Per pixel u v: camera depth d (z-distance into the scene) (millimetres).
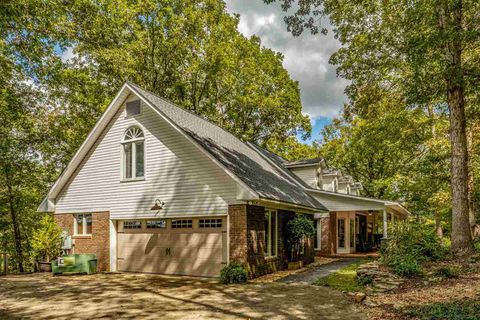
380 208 18953
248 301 9102
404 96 14750
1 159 20578
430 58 11773
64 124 23922
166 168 14383
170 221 14398
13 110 19797
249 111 30047
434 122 19953
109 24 21906
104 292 10727
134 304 9031
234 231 12711
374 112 17500
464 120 12711
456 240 12234
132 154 15305
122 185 15359
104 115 15633
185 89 27078
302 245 17109
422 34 11586
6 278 14000
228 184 13000
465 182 12438
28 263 23781
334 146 33750
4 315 8211
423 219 28406
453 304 7125
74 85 23312
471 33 10516
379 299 8617
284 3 10938
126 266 15180
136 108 15406
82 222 16594
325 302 8773
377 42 14586
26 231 23953
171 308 8531
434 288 8828
